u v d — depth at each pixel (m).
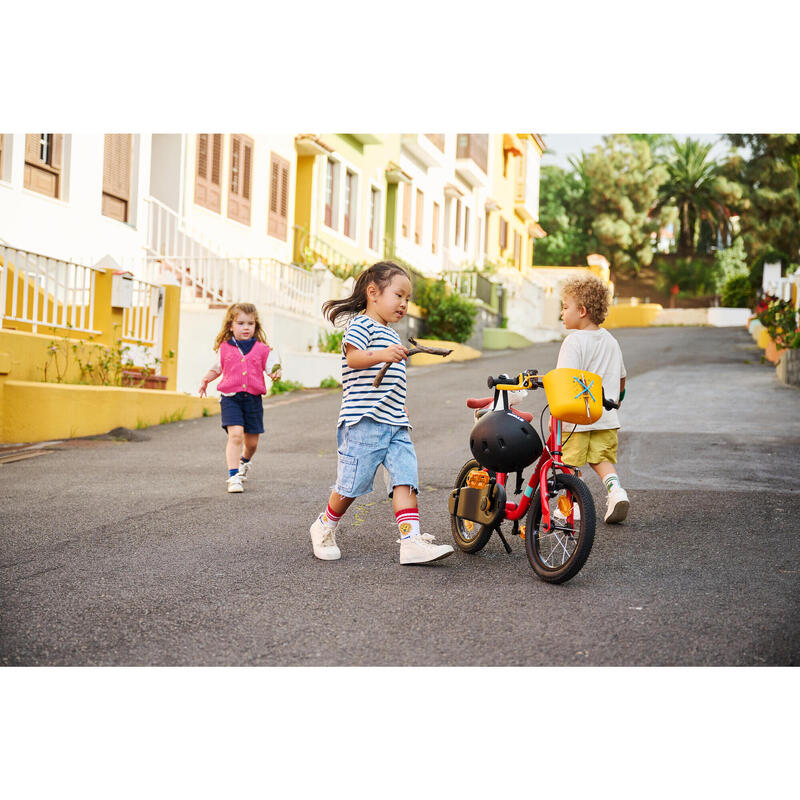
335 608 4.52
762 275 45.22
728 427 10.98
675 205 57.44
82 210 15.31
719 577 5.06
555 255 58.28
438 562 5.43
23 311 11.05
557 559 5.47
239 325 7.82
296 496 7.49
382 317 5.38
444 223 36.09
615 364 6.21
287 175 23.09
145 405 11.88
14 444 10.14
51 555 5.51
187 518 6.61
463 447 9.96
